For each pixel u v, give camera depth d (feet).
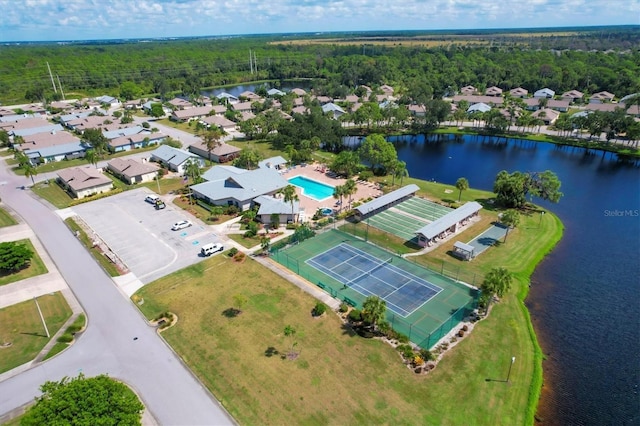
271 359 168.14
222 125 577.43
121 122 577.02
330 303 203.82
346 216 302.45
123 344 178.81
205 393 152.97
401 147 515.09
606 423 146.30
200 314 197.16
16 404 149.69
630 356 176.45
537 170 417.90
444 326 186.19
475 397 150.71
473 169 424.46
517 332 185.26
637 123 469.98
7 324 192.34
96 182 353.72
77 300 210.18
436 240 268.00
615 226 294.25
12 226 293.43
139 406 127.03
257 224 291.79
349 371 161.68
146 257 249.55
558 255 255.91
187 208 319.27
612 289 222.28
